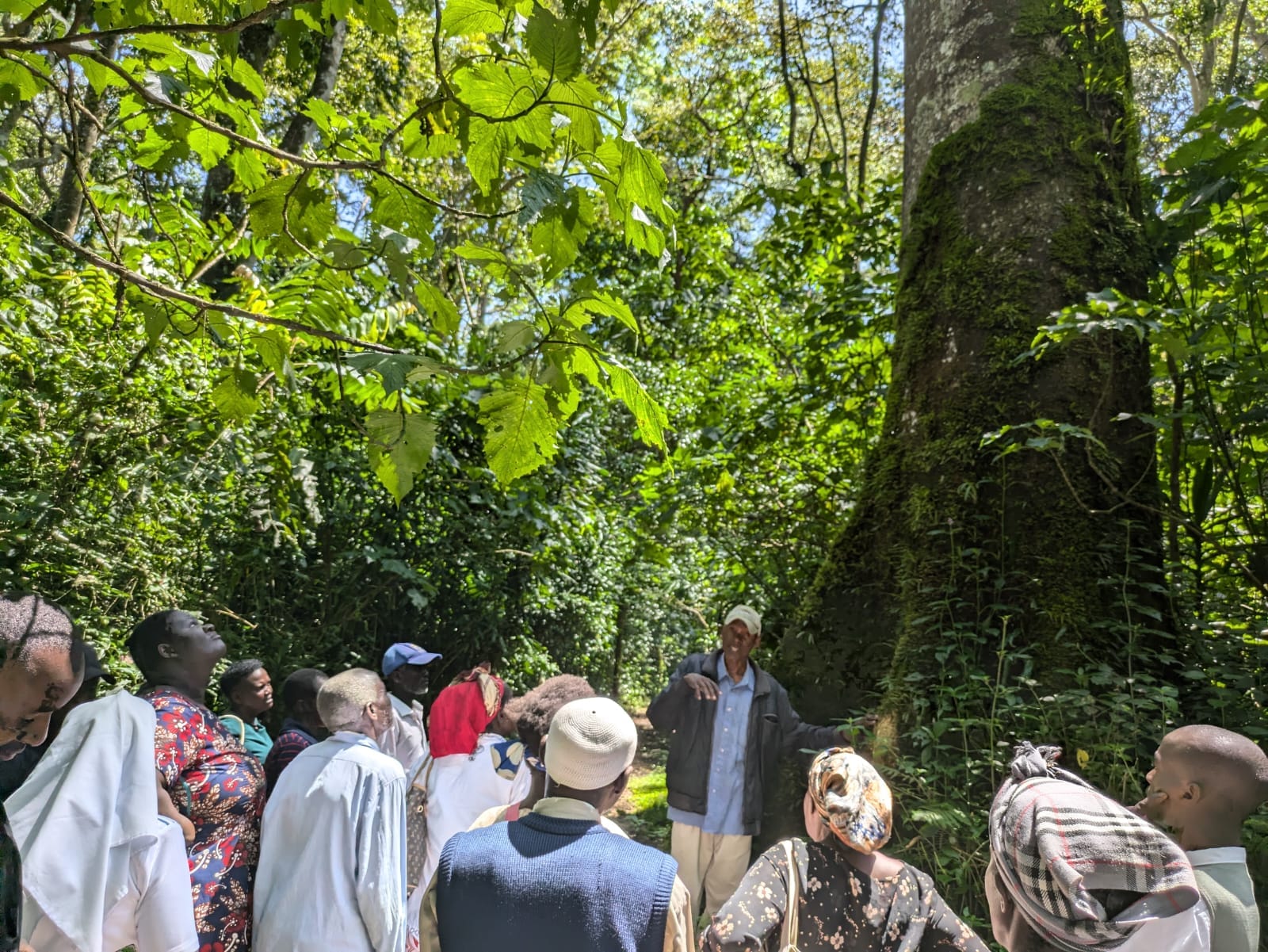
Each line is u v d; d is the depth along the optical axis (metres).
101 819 2.12
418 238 1.94
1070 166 4.64
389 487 1.71
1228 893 1.69
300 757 2.64
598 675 11.13
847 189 7.09
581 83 1.60
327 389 5.80
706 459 6.42
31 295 4.22
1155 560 4.18
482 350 5.98
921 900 2.07
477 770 3.40
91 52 1.61
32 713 1.84
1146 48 7.63
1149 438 4.38
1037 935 1.64
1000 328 4.46
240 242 3.41
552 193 1.62
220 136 2.10
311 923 2.45
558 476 7.96
